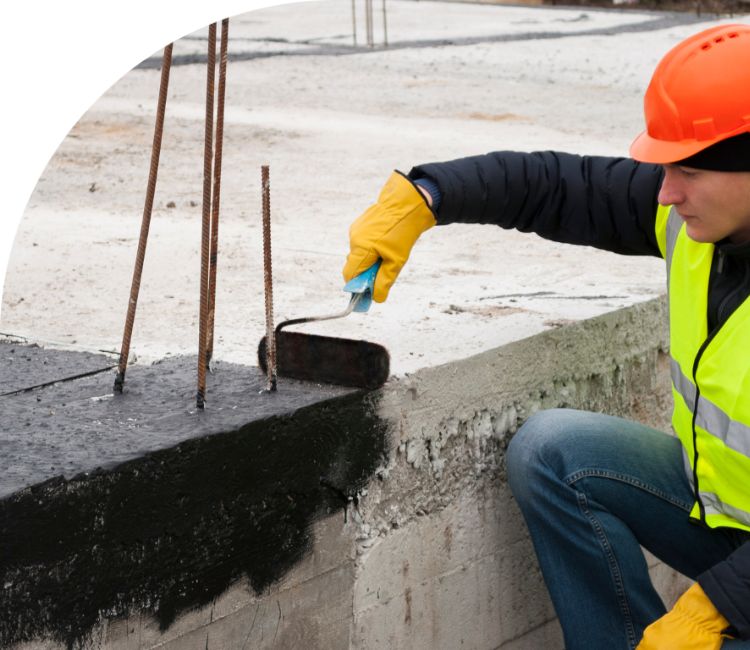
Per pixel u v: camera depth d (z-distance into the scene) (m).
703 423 2.35
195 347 2.98
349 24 13.20
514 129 6.88
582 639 2.63
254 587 2.39
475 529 2.96
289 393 2.48
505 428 2.97
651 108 2.29
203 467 2.20
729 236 2.30
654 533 2.61
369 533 2.64
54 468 1.97
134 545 2.11
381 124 6.89
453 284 3.63
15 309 3.30
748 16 15.38
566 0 17.66
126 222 4.49
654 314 3.47
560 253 4.16
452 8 15.66
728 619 2.17
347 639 2.65
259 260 3.92
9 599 1.91
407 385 2.63
